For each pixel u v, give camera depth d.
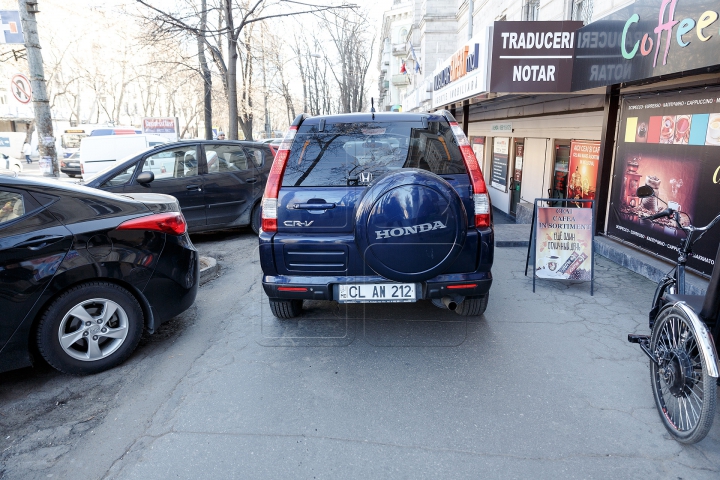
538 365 3.77
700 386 2.78
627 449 2.77
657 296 3.62
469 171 3.84
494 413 3.14
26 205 3.56
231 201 8.52
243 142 8.84
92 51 36.12
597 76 6.22
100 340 3.82
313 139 4.05
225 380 3.62
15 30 10.05
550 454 2.74
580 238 5.41
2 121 47.81
